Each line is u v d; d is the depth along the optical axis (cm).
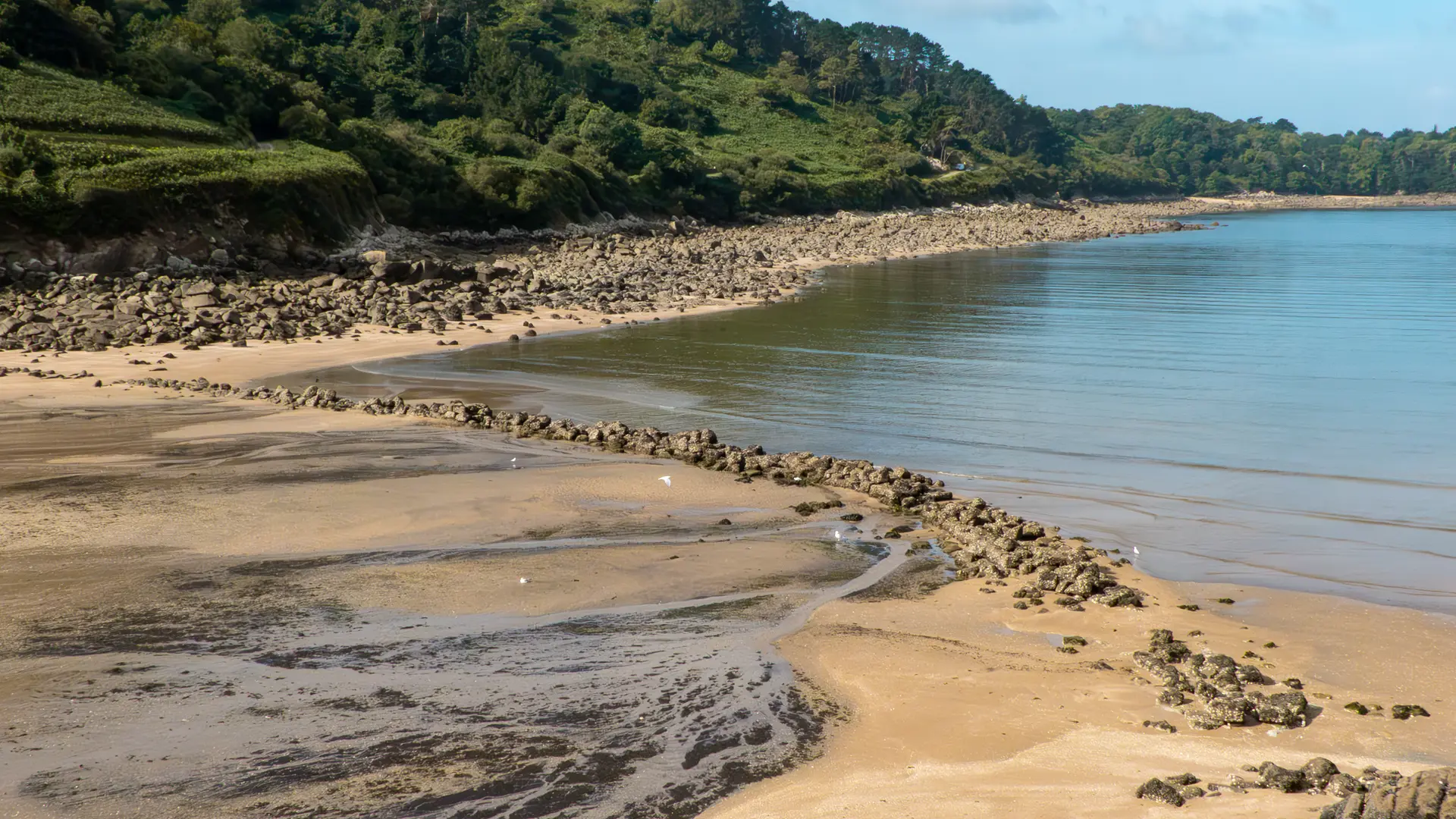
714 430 2812
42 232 5038
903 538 1878
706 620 1452
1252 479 2272
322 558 1720
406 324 4619
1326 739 1084
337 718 1122
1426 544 1830
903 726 1112
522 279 6031
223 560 1705
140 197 5438
